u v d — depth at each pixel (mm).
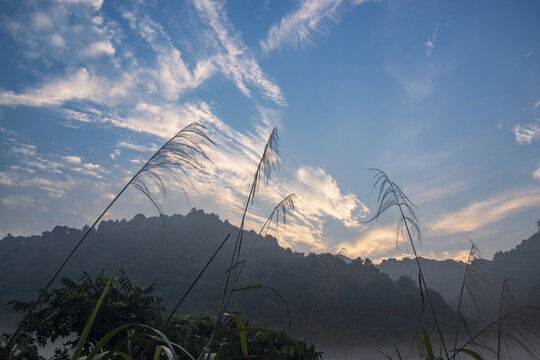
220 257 157750
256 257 160000
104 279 4445
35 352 3264
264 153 1966
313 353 3389
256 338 3506
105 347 4020
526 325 1746
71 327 4082
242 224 1827
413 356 2043
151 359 3549
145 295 4508
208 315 4309
